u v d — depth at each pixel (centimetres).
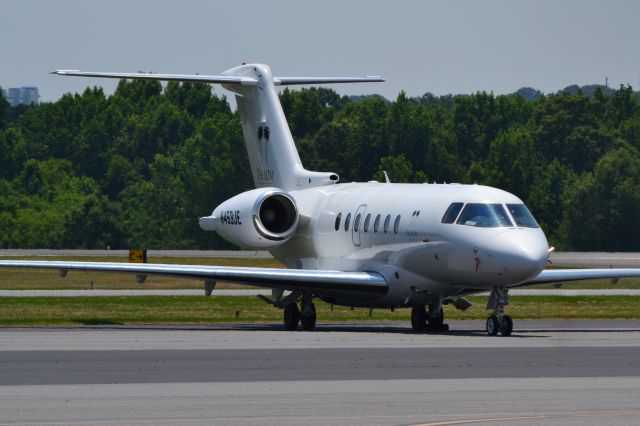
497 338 8425
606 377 6006
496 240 8569
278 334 8769
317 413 4900
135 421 4712
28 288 15525
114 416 4822
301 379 5897
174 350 7294
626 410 4984
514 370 6294
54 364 6500
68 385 5650
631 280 17688
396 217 9456
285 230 10281
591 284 17100
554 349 7456
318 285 9425
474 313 12169
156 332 8988
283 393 5428
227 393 5419
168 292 14388
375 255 9650
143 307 12062
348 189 10419
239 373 6125
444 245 8906
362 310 12425
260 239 10075
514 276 8488
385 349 7406
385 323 10975
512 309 12350
